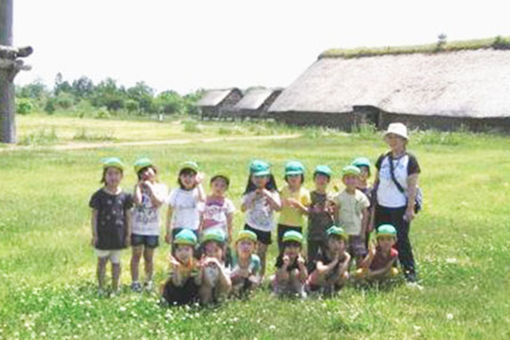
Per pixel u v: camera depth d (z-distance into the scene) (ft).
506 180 84.23
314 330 27.58
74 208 55.77
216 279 31.24
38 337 25.23
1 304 29.17
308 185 74.13
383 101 222.89
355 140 163.02
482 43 224.53
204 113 349.00
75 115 331.98
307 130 204.23
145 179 35.12
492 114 195.21
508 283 35.96
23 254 40.01
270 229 36.37
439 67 225.76
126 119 305.12
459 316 30.27
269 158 104.99
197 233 35.01
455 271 38.42
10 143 125.18
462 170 96.02
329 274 34.42
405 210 37.27
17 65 122.72
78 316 27.94
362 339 26.91
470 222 55.47
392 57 244.22
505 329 28.30
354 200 37.22
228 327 27.45
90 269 37.50
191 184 35.17
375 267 36.29
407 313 30.66
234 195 64.75
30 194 63.16
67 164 88.84
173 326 27.35
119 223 33.17
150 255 35.14
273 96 315.78
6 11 124.77
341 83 244.42
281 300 32.17
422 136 169.07
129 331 26.12
